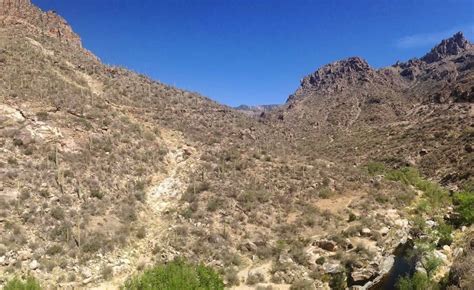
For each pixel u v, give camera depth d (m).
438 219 40.88
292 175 44.97
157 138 47.72
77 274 26.97
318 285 29.77
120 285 25.88
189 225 34.56
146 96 62.22
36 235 28.72
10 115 38.84
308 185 43.41
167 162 43.97
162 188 39.62
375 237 34.03
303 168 47.09
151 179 40.31
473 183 55.94
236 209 37.53
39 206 30.97
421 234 37.56
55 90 48.56
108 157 39.91
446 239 37.81
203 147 48.72
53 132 39.03
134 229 33.12
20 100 42.38
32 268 26.09
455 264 31.64
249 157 48.31
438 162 68.25
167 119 54.66
